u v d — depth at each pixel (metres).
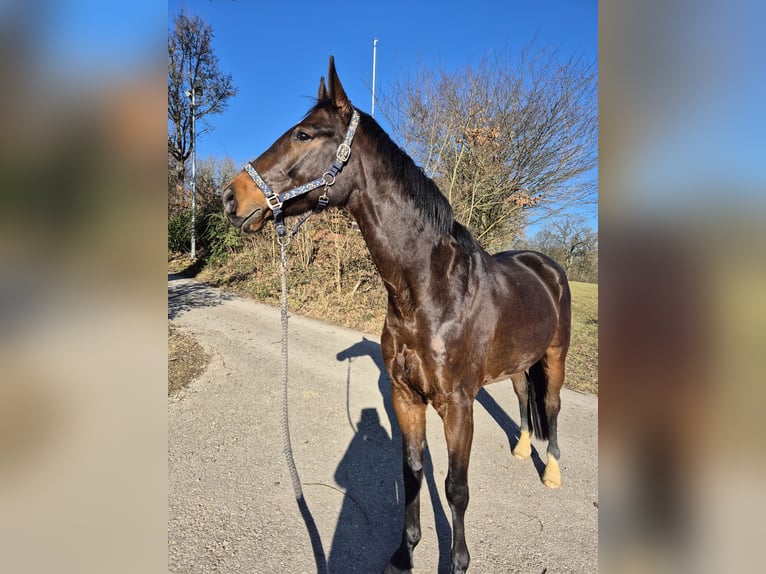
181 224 13.39
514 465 2.93
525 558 2.04
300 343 5.75
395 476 2.74
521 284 2.31
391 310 1.83
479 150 9.70
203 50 12.73
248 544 2.07
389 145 1.74
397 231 1.71
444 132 9.89
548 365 2.76
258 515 2.29
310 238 8.95
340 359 5.16
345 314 7.52
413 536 1.92
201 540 2.08
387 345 1.89
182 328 6.15
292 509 2.36
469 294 1.81
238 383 4.24
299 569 1.93
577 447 3.19
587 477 2.79
